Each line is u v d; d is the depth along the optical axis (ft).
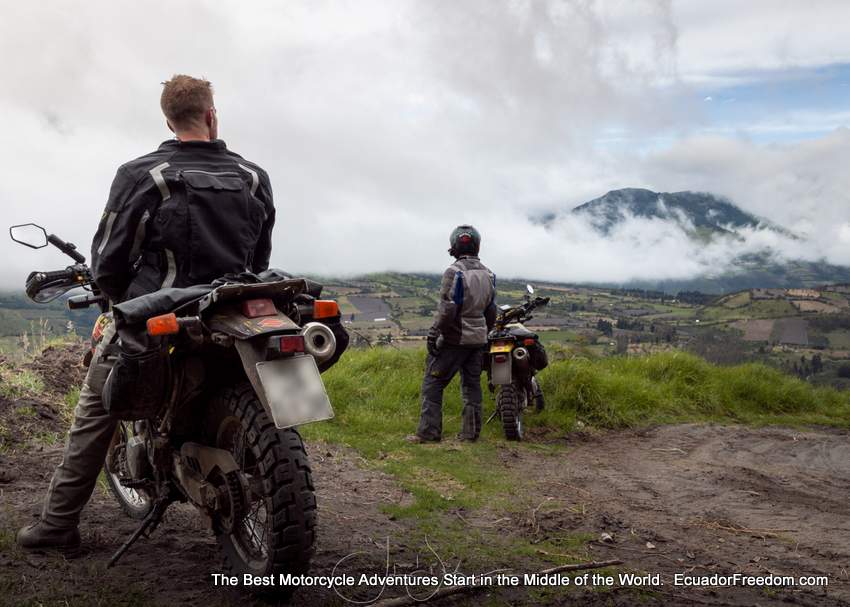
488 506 14.94
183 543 11.07
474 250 22.04
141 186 9.32
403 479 16.66
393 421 22.70
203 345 8.78
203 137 10.27
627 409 26.84
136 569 9.97
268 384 8.11
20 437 16.08
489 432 22.97
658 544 13.10
